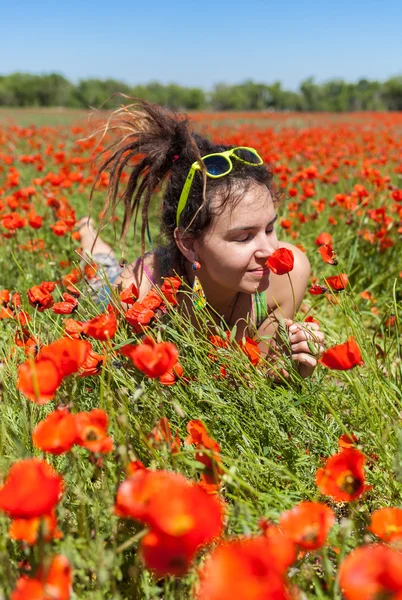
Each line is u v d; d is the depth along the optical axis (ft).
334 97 282.15
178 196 8.13
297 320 9.37
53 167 30.37
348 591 3.14
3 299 7.42
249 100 289.74
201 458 4.92
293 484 5.97
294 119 103.19
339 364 4.99
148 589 4.45
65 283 10.61
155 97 273.13
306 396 6.40
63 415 4.25
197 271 8.29
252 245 7.59
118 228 17.48
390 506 5.59
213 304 8.64
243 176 7.42
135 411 5.44
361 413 6.59
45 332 7.16
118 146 9.15
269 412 6.60
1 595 3.88
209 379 6.84
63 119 104.99
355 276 13.60
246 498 5.24
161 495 3.19
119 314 7.17
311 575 4.38
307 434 6.57
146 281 9.02
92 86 262.06
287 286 8.70
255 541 3.58
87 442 4.24
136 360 4.57
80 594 4.32
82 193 21.71
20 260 13.09
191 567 4.45
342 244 14.55
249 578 2.82
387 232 14.73
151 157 8.68
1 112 158.40
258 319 8.57
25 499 3.39
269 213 7.60
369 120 102.42
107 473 5.29
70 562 4.09
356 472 4.55
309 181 20.86
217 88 289.33
